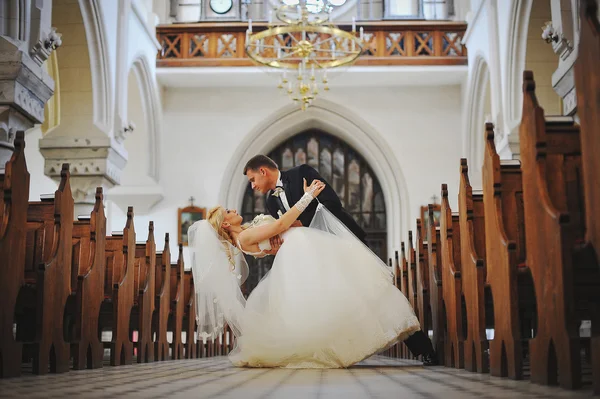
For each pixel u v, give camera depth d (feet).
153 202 72.79
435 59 70.28
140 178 72.38
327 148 79.61
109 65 55.11
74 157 54.54
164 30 71.77
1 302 17.80
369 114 74.38
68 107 54.39
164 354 32.63
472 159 72.18
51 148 54.29
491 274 18.44
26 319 29.30
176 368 23.26
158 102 72.02
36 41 38.17
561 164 16.43
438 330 24.50
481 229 21.91
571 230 13.65
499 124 56.70
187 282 38.99
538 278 15.02
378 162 76.02
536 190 15.06
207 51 71.61
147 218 73.26
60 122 54.39
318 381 16.62
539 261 14.94
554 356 14.49
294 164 79.56
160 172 73.36
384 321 22.34
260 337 22.49
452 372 19.76
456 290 21.97
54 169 54.65
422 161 73.61
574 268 14.56
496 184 18.06
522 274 16.83
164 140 74.02
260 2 76.33
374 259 23.06
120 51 57.41
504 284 17.06
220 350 49.42
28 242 22.53
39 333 19.67
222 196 73.51
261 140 75.82
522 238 18.89
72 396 12.79
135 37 63.10
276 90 74.64
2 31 36.73
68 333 34.73
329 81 72.64
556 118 16.60
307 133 79.61
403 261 35.83
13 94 36.19
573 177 16.40
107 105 55.26
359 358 21.99
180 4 76.79
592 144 12.78
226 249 24.17
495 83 57.47
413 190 73.20
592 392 12.62
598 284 15.05
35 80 37.65
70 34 52.80
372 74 70.95
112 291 27.81
